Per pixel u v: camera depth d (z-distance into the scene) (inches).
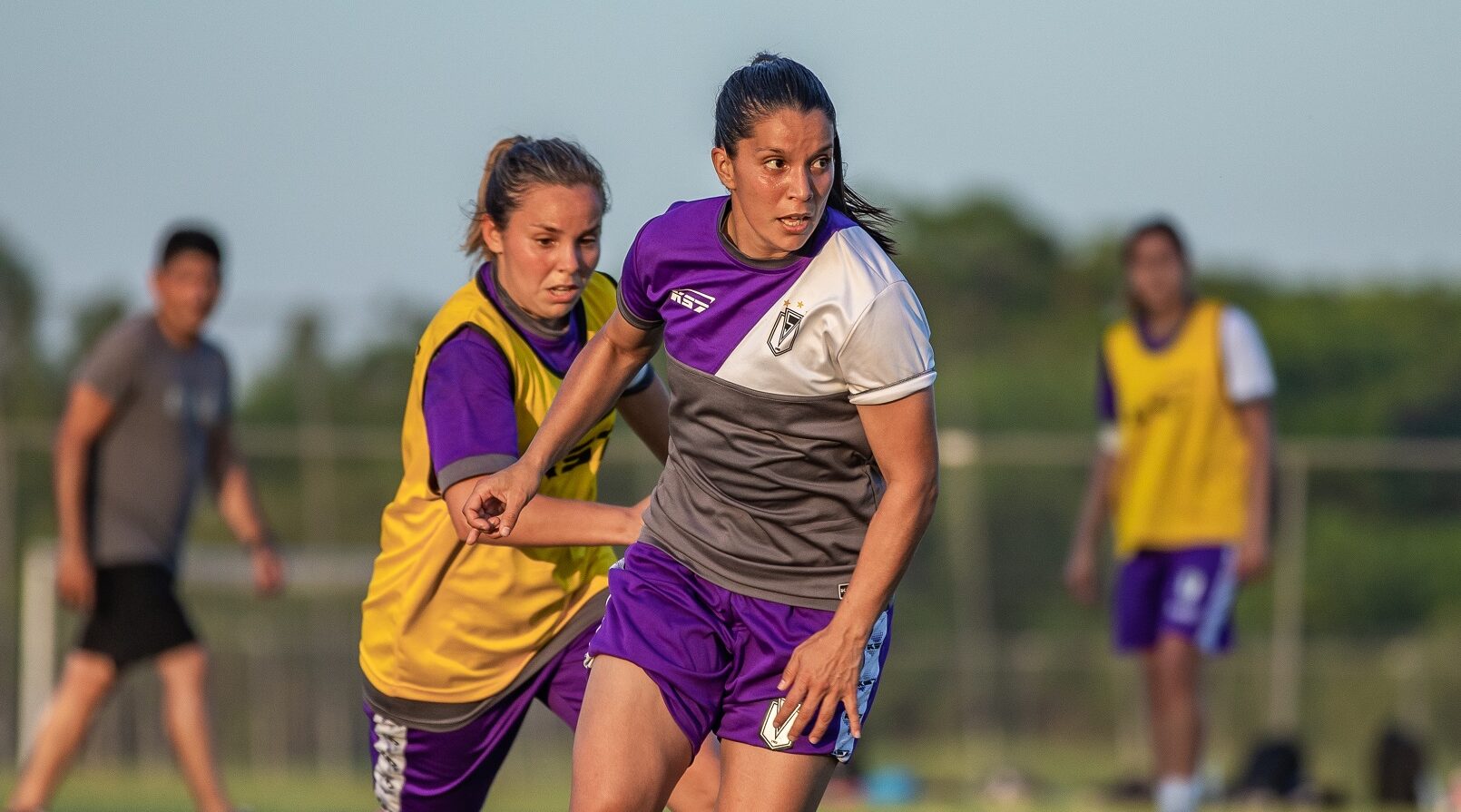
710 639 458.0
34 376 1961.1
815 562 462.3
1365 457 2003.0
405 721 537.3
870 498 460.8
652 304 463.5
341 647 2020.2
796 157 410.3
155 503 916.6
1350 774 2089.1
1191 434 993.5
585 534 496.4
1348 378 3732.8
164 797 1238.3
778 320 433.1
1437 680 2108.8
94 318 1983.3
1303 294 3865.7
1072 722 2249.0
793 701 433.4
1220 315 999.0
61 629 1920.5
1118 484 1039.0
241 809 936.3
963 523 2316.7
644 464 2022.6
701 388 449.7
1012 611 2431.1
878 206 474.3
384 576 532.7
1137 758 2219.5
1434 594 2723.9
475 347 515.5
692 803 507.8
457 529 495.5
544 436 477.4
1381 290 3826.3
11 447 1941.4
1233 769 2043.6
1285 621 2049.7
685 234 446.0
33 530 1937.7
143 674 1847.9
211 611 1996.8
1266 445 986.1
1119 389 1021.8
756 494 458.3
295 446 2047.2
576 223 514.6
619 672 450.3
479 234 535.5
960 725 2252.7
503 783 1894.7
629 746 438.9
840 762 462.6
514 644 526.9
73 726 907.4
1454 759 2091.5
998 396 3545.8
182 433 928.9
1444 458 1982.0
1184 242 1007.0
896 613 2546.8
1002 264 3686.0
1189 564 988.6
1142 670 1037.8
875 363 425.1
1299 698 2105.1
